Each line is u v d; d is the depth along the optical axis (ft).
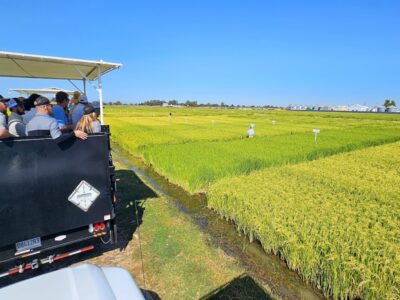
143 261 15.29
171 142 56.13
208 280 13.88
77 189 12.33
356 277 11.73
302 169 30.78
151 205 24.25
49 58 16.70
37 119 11.66
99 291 6.18
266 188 22.08
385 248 12.32
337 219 15.92
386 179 26.37
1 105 12.38
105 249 16.51
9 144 10.32
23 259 11.66
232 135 71.10
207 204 24.44
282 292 13.34
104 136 13.00
